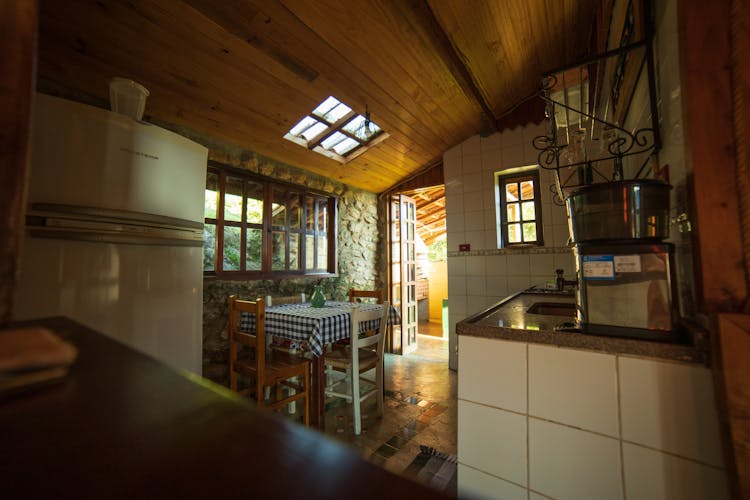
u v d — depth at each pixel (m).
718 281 0.58
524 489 0.81
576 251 0.85
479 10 2.00
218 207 2.53
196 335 1.62
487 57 2.41
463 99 2.79
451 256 3.47
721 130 0.59
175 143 1.55
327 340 2.01
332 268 3.52
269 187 2.93
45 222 1.13
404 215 4.31
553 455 0.78
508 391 0.85
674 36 0.87
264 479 0.19
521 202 3.23
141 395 0.32
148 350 1.41
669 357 0.68
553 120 1.47
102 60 1.67
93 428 0.25
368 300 3.85
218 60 1.84
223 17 1.62
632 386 0.71
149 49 1.69
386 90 2.44
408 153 3.39
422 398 2.64
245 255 2.70
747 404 0.54
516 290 3.13
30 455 0.21
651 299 0.74
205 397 0.31
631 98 1.42
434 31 1.97
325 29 1.84
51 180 1.16
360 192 3.93
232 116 2.27
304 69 2.04
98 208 1.26
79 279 1.22
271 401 2.46
